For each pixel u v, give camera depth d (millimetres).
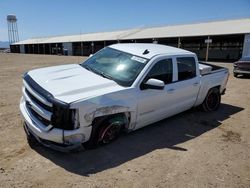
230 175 3715
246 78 14094
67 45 66375
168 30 48219
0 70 16922
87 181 3346
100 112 3877
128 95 4273
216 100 7047
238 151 4523
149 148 4430
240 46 42625
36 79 4316
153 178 3518
